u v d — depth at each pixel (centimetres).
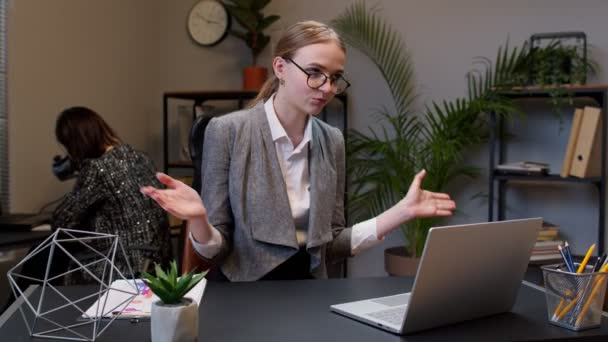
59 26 337
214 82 433
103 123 277
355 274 412
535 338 111
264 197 164
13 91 303
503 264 122
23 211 310
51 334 110
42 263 246
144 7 423
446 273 111
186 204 129
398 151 366
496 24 383
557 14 371
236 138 167
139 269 242
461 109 373
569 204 375
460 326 118
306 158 173
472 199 391
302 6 416
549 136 376
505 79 352
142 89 423
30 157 315
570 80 340
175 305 102
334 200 175
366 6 405
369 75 408
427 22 396
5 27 298
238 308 127
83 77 358
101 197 255
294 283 149
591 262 194
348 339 108
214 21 425
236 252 165
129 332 111
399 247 385
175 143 436
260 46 403
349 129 411
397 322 115
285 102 165
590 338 113
